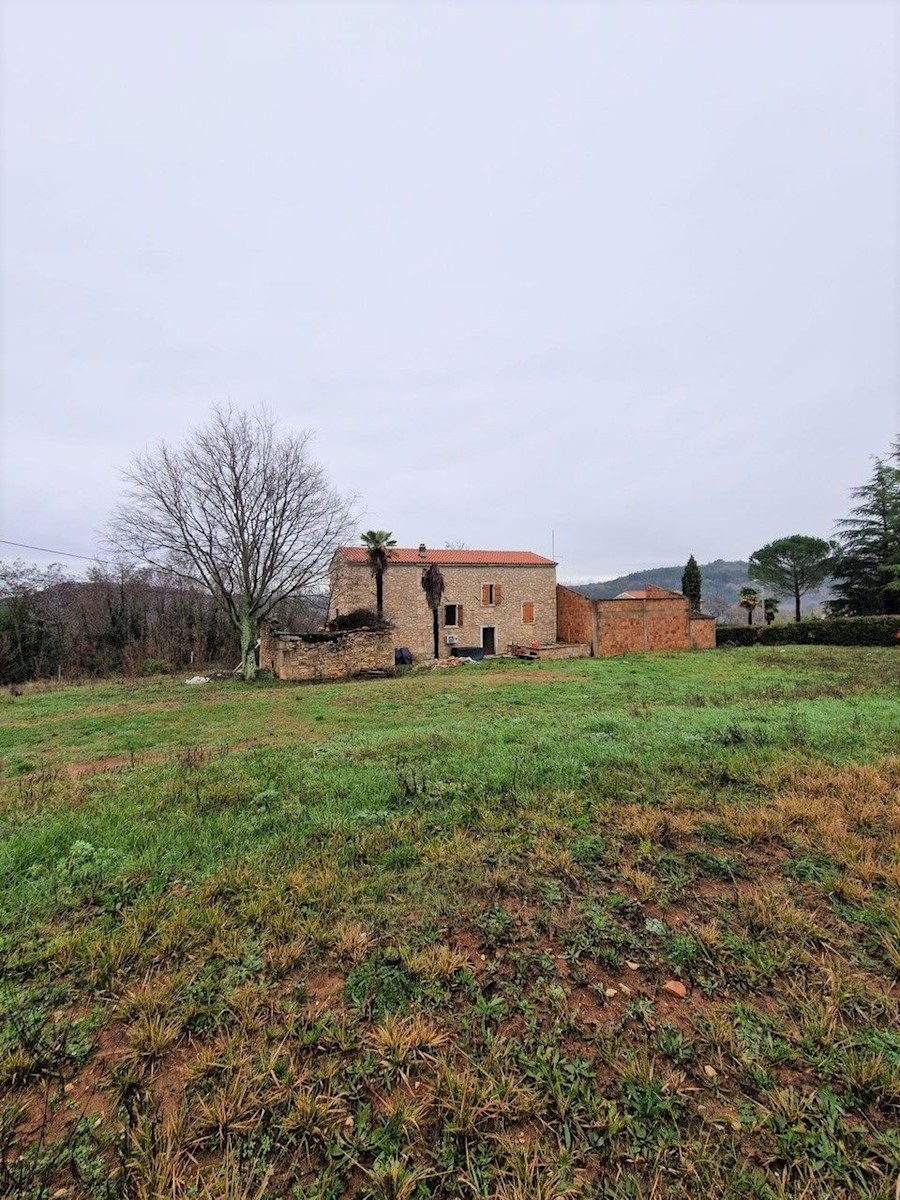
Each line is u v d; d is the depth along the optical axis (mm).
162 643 30188
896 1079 1673
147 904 2939
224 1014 2111
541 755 5691
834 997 2055
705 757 5359
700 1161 1466
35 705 14383
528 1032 1965
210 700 13922
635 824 3732
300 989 2248
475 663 21703
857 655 18109
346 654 19203
